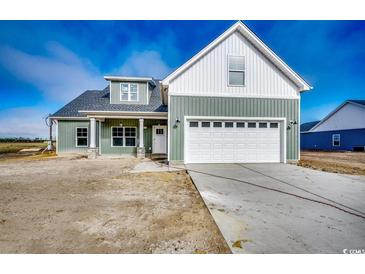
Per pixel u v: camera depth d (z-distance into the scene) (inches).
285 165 361.7
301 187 219.0
